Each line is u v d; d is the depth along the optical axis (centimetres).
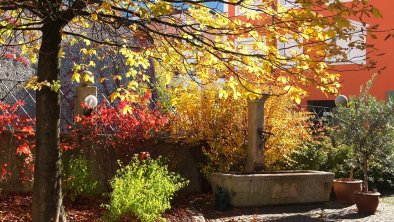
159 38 684
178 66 706
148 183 735
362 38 513
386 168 976
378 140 926
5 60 1202
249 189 914
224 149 1030
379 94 1958
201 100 1052
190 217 820
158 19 590
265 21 604
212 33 582
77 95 968
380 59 1936
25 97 1176
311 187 959
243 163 1055
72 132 919
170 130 1040
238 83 646
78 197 880
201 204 947
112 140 934
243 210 895
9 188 901
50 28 609
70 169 860
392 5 1919
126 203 694
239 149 1041
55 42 615
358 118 943
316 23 496
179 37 595
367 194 881
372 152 932
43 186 612
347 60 531
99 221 722
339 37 491
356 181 984
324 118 1183
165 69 726
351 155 1024
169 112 1054
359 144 936
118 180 743
